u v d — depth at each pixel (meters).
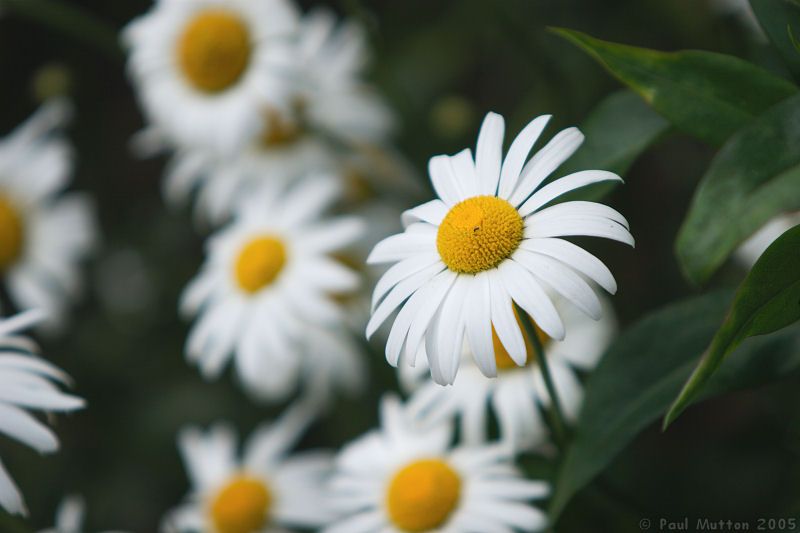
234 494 0.53
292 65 0.56
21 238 0.59
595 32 0.58
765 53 0.47
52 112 0.61
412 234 0.43
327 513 0.52
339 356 0.56
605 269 0.41
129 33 0.58
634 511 0.46
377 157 0.58
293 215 0.54
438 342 0.42
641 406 0.43
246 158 0.58
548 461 0.47
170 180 0.60
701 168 0.57
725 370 0.42
